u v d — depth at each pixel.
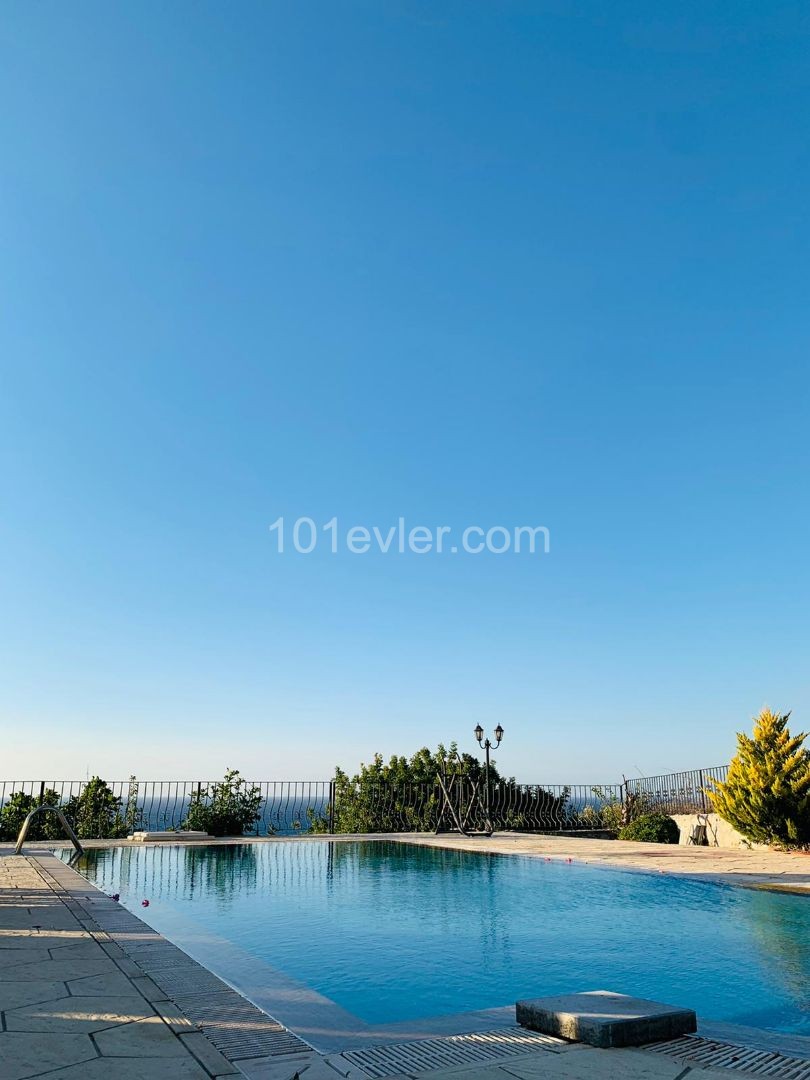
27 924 6.42
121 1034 3.48
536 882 11.05
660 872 10.62
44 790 17.12
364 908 9.16
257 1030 3.86
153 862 13.48
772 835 13.70
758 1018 4.88
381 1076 3.21
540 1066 3.29
